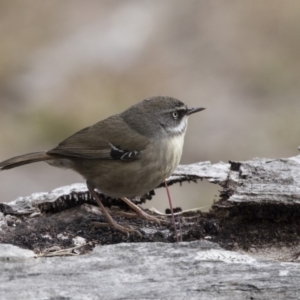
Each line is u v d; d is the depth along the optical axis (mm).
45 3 25281
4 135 19156
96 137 9445
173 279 6727
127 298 6449
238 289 6648
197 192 15242
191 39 22953
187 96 20250
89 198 9602
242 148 17719
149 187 9484
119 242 8297
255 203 8367
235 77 21000
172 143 9500
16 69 21797
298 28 22703
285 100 19688
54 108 19969
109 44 22641
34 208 8930
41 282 6629
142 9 24734
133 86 20875
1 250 7121
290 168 8812
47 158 9695
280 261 7539
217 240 8312
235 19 23672
